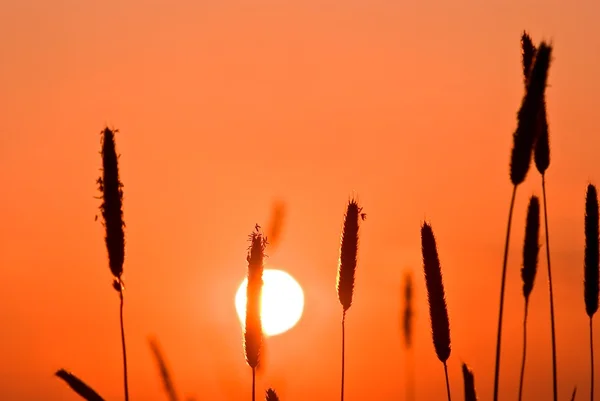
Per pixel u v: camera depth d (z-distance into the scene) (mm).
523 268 4785
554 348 4883
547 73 4039
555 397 4809
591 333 5070
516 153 4023
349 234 5117
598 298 5109
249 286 4480
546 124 5070
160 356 4309
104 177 4188
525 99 4047
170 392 4277
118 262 4121
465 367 4766
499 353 4082
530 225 4816
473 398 4688
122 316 4109
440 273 4953
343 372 4969
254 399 4410
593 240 5203
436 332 4879
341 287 5086
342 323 5098
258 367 4508
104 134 4191
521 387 4688
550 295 4988
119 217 4141
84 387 3723
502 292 4098
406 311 5023
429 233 5051
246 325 4438
